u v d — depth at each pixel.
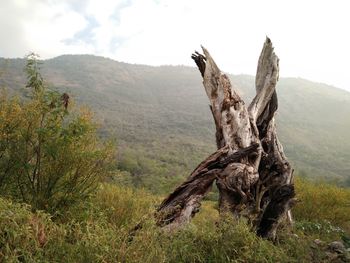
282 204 6.56
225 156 6.54
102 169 6.02
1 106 5.52
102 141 6.14
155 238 4.18
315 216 10.50
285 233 6.54
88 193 5.87
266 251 4.81
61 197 5.59
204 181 6.25
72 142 5.66
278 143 7.53
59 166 5.61
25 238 3.44
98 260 3.48
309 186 11.28
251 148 6.44
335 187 11.85
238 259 4.34
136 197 6.94
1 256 3.24
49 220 3.87
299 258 5.36
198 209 6.19
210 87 7.21
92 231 4.04
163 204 6.23
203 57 7.46
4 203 3.82
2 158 5.52
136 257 3.65
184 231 4.90
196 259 4.46
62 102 5.75
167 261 4.08
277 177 6.87
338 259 5.90
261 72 7.98
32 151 5.68
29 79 5.85
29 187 5.62
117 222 5.85
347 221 11.16
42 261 3.34
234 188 6.20
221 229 4.89
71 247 3.61
